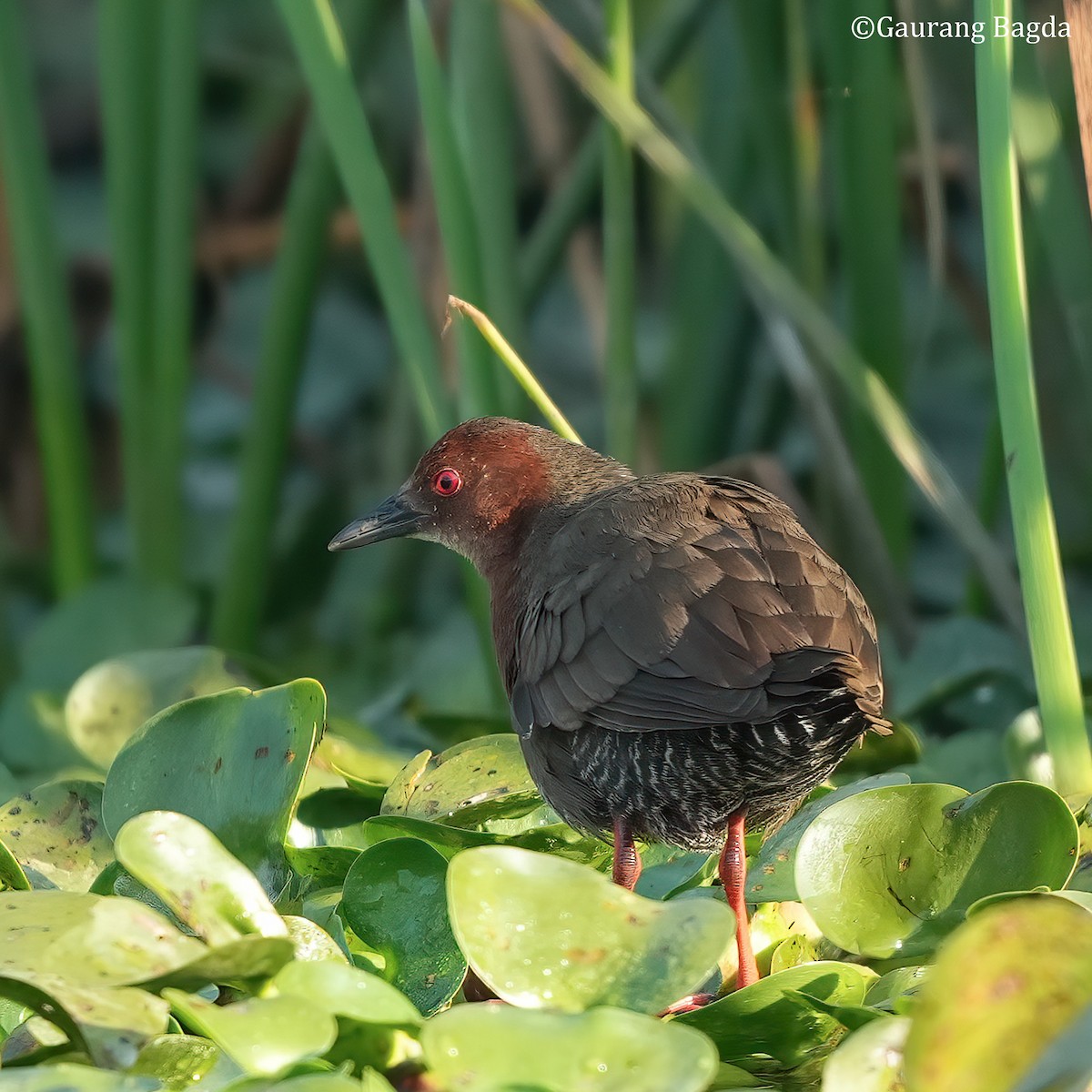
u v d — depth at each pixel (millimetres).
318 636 15172
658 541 7656
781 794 7633
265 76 18531
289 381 12523
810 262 11992
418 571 14625
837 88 11422
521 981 5824
